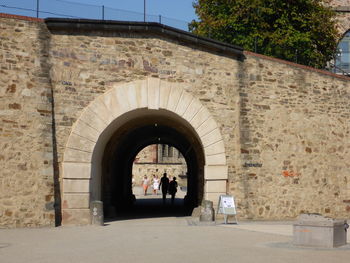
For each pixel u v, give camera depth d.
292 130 16.12
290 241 10.26
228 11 25.88
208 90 15.00
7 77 12.83
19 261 7.79
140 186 48.03
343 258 8.09
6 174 12.56
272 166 15.65
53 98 13.43
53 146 13.30
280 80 16.08
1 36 12.87
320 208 16.48
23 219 12.61
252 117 15.50
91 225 13.38
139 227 13.05
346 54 29.08
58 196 13.28
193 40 14.79
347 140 17.36
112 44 14.15
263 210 15.36
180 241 10.20
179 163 48.41
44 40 13.44
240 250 8.91
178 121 16.25
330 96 17.09
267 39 24.94
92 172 13.80
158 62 14.52
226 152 15.04
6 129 12.67
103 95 13.88
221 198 14.22
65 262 7.69
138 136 23.06
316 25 25.44
